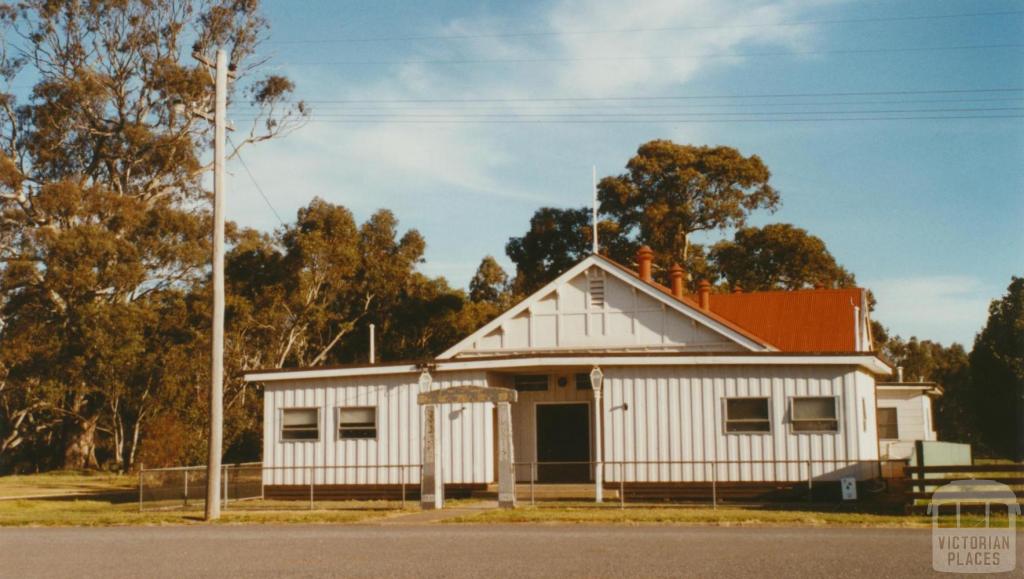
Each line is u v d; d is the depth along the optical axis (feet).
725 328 96.58
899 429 126.62
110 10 187.21
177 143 190.19
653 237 217.15
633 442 84.99
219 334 73.41
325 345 210.79
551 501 83.46
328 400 94.02
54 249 167.94
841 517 62.54
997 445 174.91
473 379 90.63
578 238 229.86
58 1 183.42
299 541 53.52
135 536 59.06
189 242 186.39
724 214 219.41
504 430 76.89
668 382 85.10
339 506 82.99
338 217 203.00
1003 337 173.17
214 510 71.51
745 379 83.66
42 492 120.16
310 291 198.29
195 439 154.40
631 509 73.61
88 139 194.18
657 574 38.65
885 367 88.43
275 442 95.04
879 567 40.01
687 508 74.90
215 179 74.43
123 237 180.34
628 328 100.07
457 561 43.39
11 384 186.50
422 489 77.92
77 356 171.42
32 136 189.06
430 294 218.79
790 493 81.30
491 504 80.69
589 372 96.12
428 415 78.84
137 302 181.88
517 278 236.63
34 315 177.78
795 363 82.38
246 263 193.06
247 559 45.73
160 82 188.44
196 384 170.09
